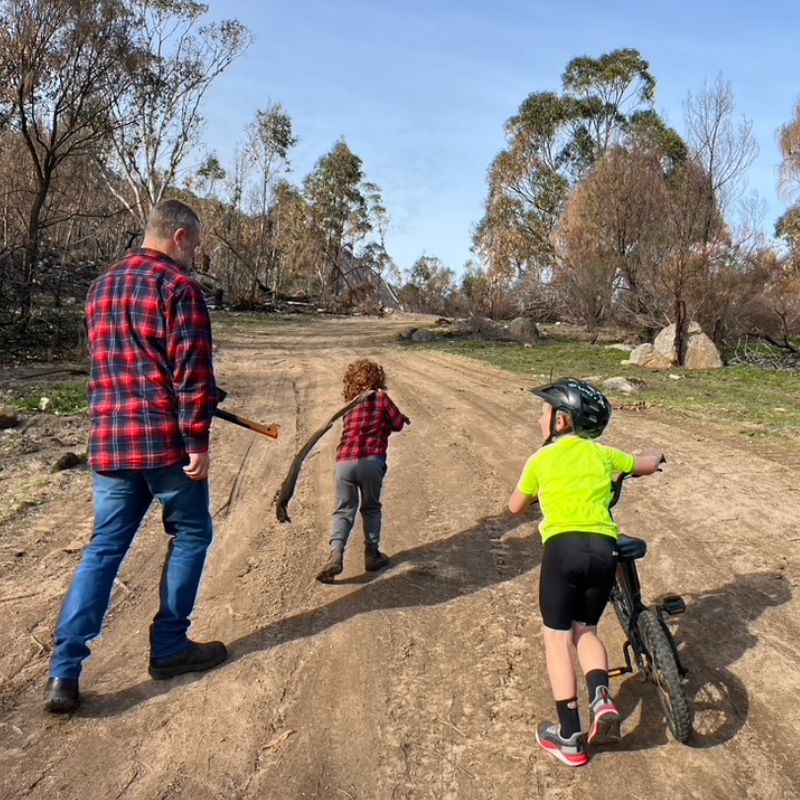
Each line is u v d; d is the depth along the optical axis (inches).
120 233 1615.4
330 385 610.5
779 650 176.6
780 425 415.8
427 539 252.5
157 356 154.9
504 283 1708.9
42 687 163.5
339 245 2603.3
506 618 195.0
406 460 355.6
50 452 353.7
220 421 445.1
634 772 137.3
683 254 839.1
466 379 648.4
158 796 131.4
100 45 922.7
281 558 237.5
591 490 143.5
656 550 237.3
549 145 1791.3
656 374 713.6
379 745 145.4
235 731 149.6
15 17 858.1
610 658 175.2
